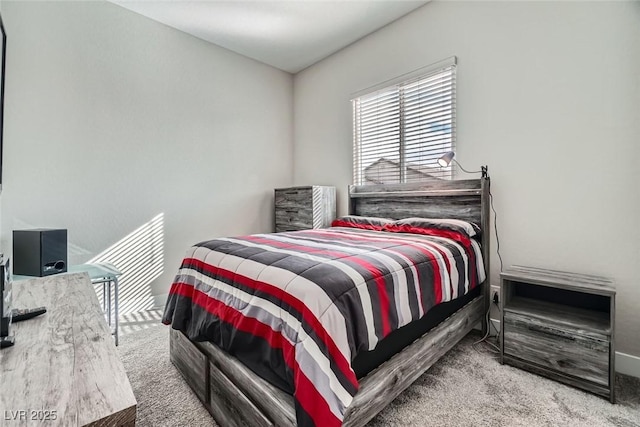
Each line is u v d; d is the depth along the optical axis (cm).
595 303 190
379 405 129
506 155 235
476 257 220
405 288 146
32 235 207
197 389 160
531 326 182
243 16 298
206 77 342
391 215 301
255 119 387
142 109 297
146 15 295
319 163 394
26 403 64
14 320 107
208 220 345
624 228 187
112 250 280
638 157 182
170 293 192
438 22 273
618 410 149
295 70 419
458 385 170
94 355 85
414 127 297
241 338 129
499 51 238
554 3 211
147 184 301
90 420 60
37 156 243
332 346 107
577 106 203
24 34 236
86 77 265
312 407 98
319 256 150
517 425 139
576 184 204
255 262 147
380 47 321
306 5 282
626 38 184
